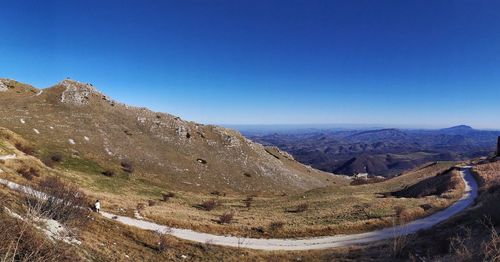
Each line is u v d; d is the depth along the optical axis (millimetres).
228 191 100812
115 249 27656
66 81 127375
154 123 124062
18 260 12594
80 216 28141
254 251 37219
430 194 70375
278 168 133250
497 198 37438
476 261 17031
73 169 73875
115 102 130125
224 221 50094
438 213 49688
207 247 36500
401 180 104500
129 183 77938
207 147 124562
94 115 111500
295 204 71188
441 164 117938
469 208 48156
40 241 14633
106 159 89938
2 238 12742
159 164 100000
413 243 33188
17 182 40812
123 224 38438
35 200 23719
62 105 111875
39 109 104312
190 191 90125
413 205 55875
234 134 145625
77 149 87812
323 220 51500
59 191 27094
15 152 57875
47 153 76938
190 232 42938
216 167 113000
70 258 16344
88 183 65438
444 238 31938
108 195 59031
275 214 59781
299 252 37250
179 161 106938
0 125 83250
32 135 85438
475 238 27062
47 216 21891
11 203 20875
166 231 40469
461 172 82250
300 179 134500
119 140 103062
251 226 47844
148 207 54750
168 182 91875
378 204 59219
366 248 35906
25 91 122375
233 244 39469
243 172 117250
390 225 46344
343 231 45531
